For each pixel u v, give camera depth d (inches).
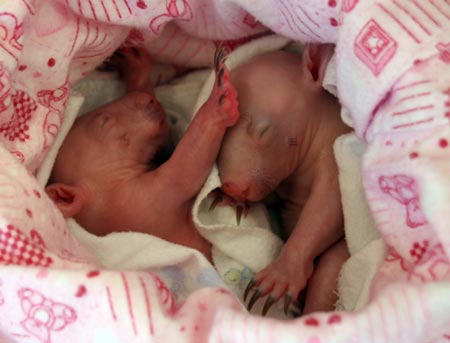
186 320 28.7
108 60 46.0
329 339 26.4
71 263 30.3
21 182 32.4
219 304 29.3
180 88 48.7
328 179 41.6
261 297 39.8
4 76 34.0
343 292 38.1
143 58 45.9
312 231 40.3
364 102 34.2
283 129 41.3
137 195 40.9
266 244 41.8
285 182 44.3
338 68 35.4
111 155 42.1
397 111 32.6
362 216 39.2
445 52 32.1
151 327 28.2
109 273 28.6
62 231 34.3
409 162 30.9
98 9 38.5
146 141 42.9
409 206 32.6
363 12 33.6
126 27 41.2
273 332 26.6
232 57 44.6
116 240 39.2
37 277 28.1
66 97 39.8
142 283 28.9
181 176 40.2
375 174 33.2
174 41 45.9
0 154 32.5
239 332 26.9
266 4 39.5
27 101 37.5
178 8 40.8
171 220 41.2
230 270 41.8
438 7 33.0
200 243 42.1
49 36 37.7
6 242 29.6
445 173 29.5
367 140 35.8
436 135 31.0
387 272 32.6
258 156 40.8
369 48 33.4
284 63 42.8
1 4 34.1
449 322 26.8
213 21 43.7
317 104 41.9
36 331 28.9
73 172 41.8
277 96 41.3
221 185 41.2
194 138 39.6
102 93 46.9
